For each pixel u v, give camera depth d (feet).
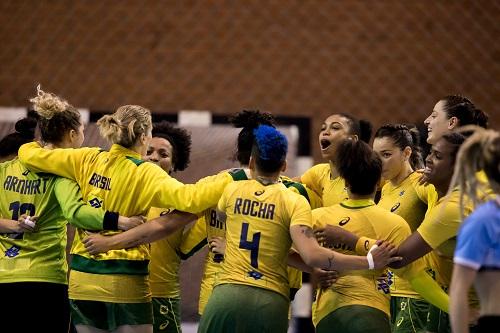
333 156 47.44
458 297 29.99
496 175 30.60
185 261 62.13
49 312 42.29
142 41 69.87
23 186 42.75
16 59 69.41
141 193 39.99
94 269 40.40
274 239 37.14
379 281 38.09
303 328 64.54
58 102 42.98
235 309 36.50
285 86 69.92
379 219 37.73
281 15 70.08
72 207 40.32
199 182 40.19
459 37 71.05
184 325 61.67
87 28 69.77
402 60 70.64
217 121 68.95
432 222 36.47
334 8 70.33
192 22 69.97
